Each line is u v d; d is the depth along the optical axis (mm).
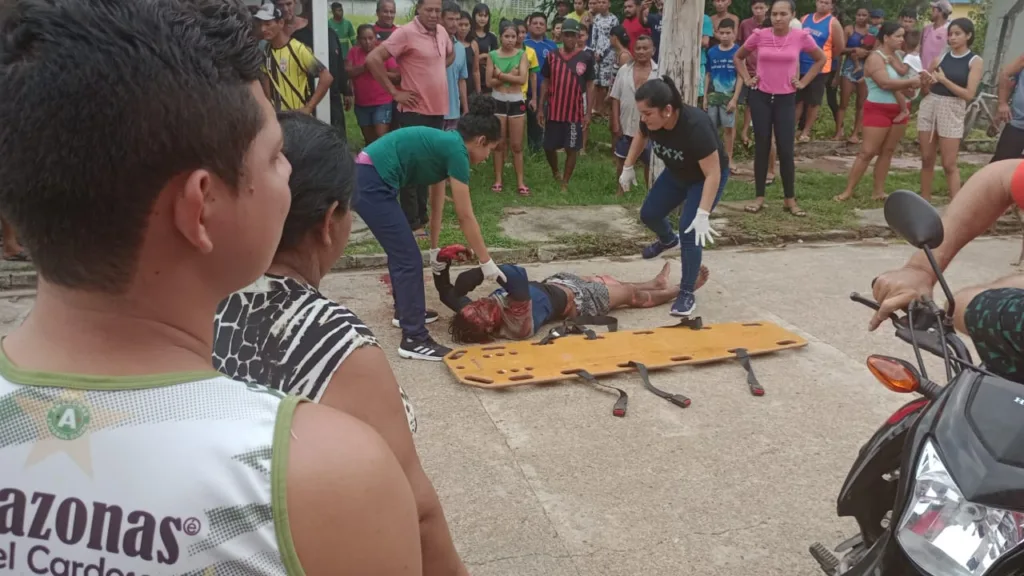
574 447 3828
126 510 710
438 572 1500
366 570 751
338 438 765
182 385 757
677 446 3848
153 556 708
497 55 8531
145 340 770
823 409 4246
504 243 6980
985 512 1665
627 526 3236
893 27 8195
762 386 4492
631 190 8883
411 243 4645
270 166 822
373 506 754
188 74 711
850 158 11344
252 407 762
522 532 3188
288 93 6945
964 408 1861
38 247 736
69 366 749
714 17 9859
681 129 5121
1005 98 7812
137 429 729
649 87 5008
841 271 6629
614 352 4809
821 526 3256
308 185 1561
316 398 1406
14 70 685
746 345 4949
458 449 3801
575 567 2988
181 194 737
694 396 4363
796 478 3596
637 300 5691
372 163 4473
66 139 683
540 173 9773
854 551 2584
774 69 7762
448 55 7867
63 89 674
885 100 8281
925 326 2262
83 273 737
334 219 1658
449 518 3268
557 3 12766
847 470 3670
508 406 4219
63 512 715
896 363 2293
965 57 8000
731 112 9719
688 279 5543
